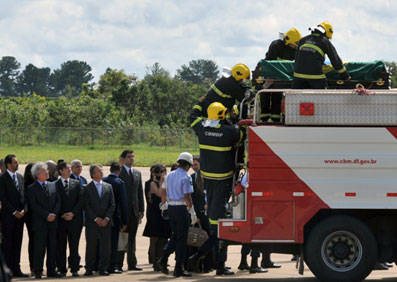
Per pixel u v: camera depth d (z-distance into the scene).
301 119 14.73
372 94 14.72
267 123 14.84
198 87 94.75
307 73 15.47
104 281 16.08
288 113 14.75
